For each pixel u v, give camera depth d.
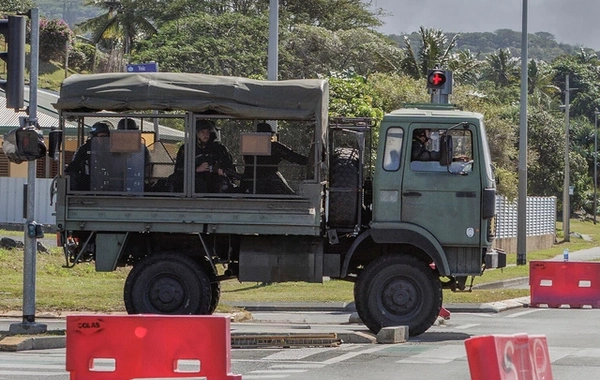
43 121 77.75
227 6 140.75
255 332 29.52
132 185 30.36
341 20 148.00
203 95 29.97
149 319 19.16
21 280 44.94
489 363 15.83
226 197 30.06
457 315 40.75
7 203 75.88
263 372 23.20
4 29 29.17
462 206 30.58
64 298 38.12
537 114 171.62
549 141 169.25
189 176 30.17
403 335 29.69
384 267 30.66
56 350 27.34
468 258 30.83
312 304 43.59
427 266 30.72
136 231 30.28
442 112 31.03
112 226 30.23
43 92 94.31
